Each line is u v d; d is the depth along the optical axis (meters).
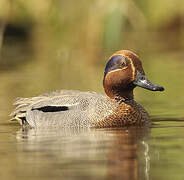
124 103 14.50
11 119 15.32
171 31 37.94
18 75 26.14
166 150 11.03
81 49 31.16
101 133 13.30
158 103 18.12
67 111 14.67
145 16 36.47
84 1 27.81
